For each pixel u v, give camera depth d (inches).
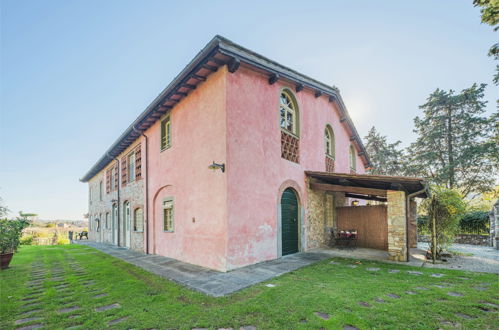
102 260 343.3
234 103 270.5
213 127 277.1
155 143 410.3
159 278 227.9
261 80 311.6
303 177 378.6
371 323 125.0
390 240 301.1
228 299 164.4
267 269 250.1
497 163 719.1
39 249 495.2
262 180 295.9
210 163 277.7
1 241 298.8
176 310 147.7
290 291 177.6
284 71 331.6
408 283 196.9
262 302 156.3
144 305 157.1
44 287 206.5
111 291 189.5
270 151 313.0
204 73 287.4
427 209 328.8
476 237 498.6
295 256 323.3
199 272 247.3
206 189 281.7
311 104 420.5
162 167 384.5
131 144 513.0
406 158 991.0
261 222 288.5
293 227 352.8
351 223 437.4
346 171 562.9
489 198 788.6
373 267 259.1
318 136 432.8
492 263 283.0
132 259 345.4
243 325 127.0
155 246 398.6
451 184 781.3
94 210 808.3
